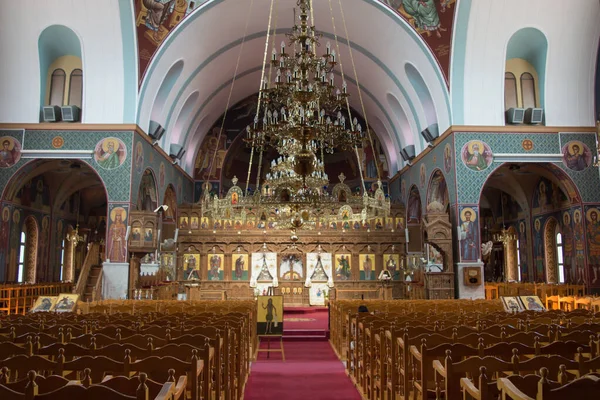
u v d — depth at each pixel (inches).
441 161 1009.5
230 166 1572.3
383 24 1014.4
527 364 188.2
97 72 916.0
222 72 1234.6
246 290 1245.7
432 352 225.8
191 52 1032.8
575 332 273.4
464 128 944.3
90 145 905.5
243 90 1419.8
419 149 1159.6
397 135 1318.9
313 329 748.6
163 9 900.0
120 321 351.6
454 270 929.5
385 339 311.9
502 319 388.5
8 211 912.9
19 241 1051.9
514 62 1011.3
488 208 1579.7
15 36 896.3
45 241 1178.0
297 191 726.5
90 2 868.0
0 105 918.4
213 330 292.8
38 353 223.0
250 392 372.8
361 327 378.0
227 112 1503.4
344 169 1611.7
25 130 909.2
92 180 1253.1
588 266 919.0
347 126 1578.5
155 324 346.3
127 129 908.0
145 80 927.7
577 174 945.5
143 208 1061.1
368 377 349.1
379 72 1184.8
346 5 1021.8
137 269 916.0
